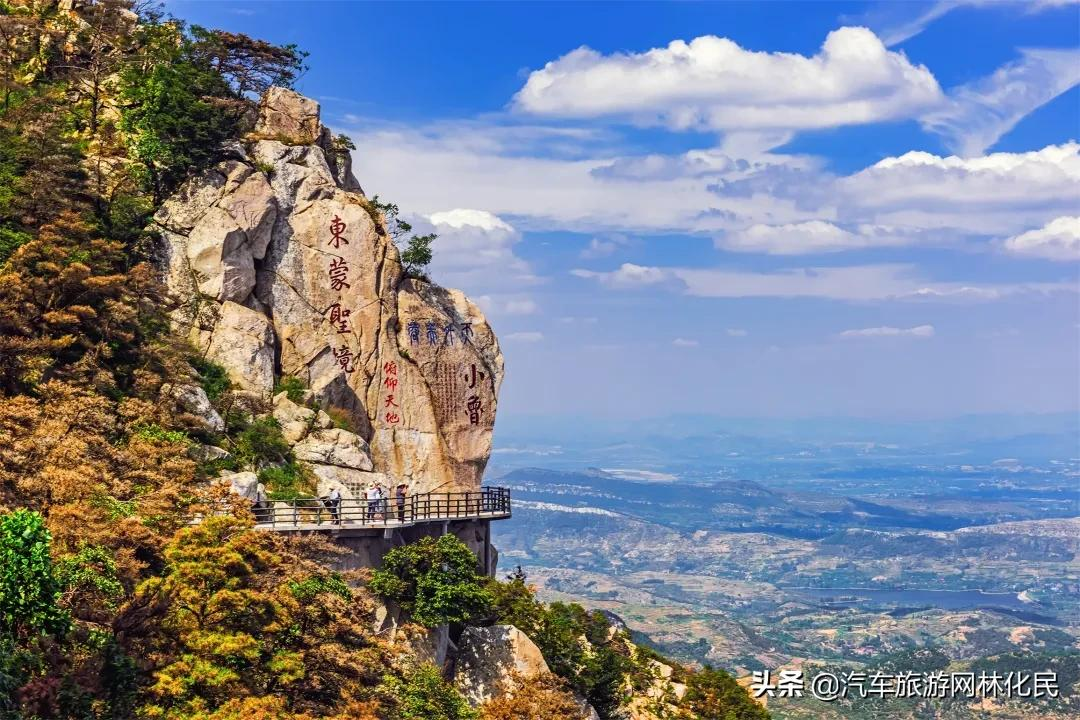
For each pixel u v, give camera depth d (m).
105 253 89.31
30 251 82.94
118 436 78.75
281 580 64.00
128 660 55.78
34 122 94.81
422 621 77.81
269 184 101.56
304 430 94.44
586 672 91.88
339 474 93.56
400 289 103.25
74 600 57.56
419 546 79.69
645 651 114.12
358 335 100.88
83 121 103.06
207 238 96.75
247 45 110.06
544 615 94.00
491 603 83.19
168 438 80.75
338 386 99.12
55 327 82.31
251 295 98.88
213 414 88.88
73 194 93.25
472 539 93.56
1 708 49.69
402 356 101.81
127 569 59.78
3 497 61.72
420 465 100.81
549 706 75.94
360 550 80.25
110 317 84.69
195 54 107.38
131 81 104.00
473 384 104.12
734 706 109.69
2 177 91.25
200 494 72.50
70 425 72.12
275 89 108.25
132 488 70.50
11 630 53.53
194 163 99.44
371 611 72.50
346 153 112.12
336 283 101.06
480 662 82.69
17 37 108.81
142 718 55.31
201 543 60.62
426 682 71.06
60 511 60.41
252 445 89.75
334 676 63.78
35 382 78.06
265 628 60.31
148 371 85.69
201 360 92.81
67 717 52.78
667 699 104.81
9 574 52.94
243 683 58.62
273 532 69.12
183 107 100.56
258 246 99.12
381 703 65.88
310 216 101.81
